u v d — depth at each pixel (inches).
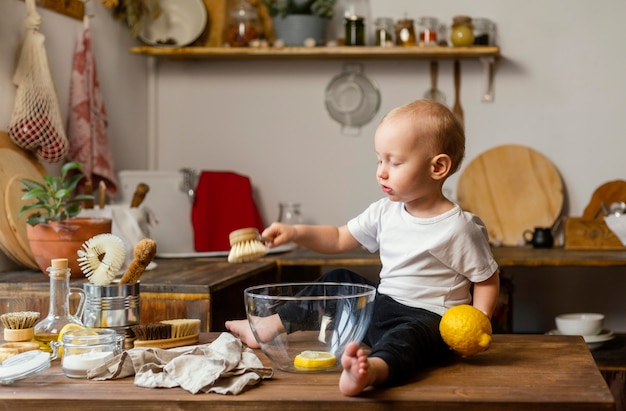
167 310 77.4
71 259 79.7
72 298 63.8
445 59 133.4
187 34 129.3
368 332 55.6
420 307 55.3
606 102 130.5
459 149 55.7
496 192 131.8
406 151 53.7
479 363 49.8
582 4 130.4
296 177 137.9
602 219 122.6
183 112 139.3
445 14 133.1
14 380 45.6
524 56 131.7
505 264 108.5
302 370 47.7
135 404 42.1
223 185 127.6
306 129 137.3
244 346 55.4
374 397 42.0
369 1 134.6
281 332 48.1
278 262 106.4
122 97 128.3
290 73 137.3
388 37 127.8
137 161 134.6
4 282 80.2
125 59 129.6
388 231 57.9
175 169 139.8
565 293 132.0
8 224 87.0
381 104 135.3
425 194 55.5
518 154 131.6
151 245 56.2
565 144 131.5
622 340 121.2
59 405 42.4
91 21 117.1
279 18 128.4
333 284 54.4
